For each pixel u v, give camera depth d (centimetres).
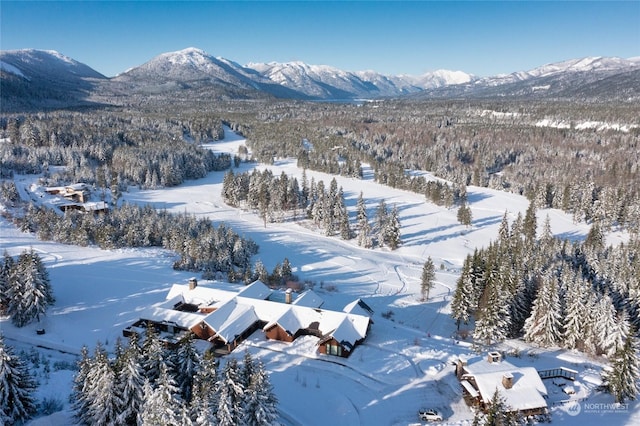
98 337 5753
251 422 3434
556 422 4116
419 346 5547
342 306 7088
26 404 3744
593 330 5575
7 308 6206
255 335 5734
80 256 8819
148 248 9744
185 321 5688
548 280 6116
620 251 9438
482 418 3812
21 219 10550
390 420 4200
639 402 4459
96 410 3444
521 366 5166
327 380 4806
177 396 3312
